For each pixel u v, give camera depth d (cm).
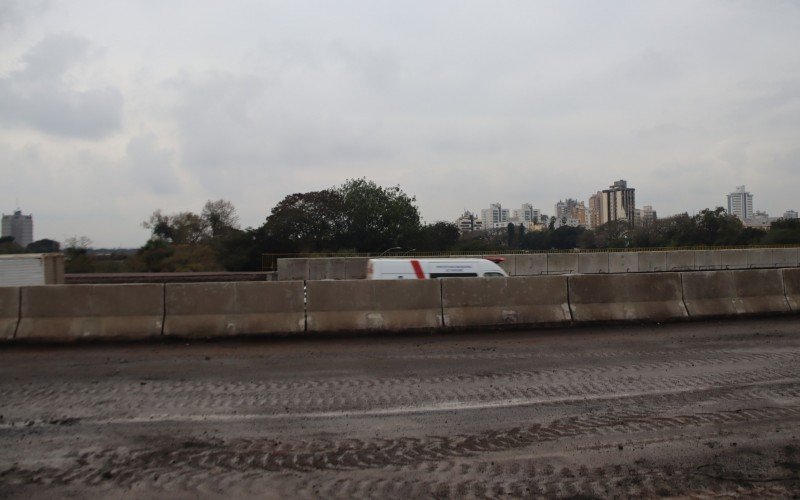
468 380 758
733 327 1169
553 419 601
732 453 511
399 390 709
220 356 905
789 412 623
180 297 1060
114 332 1021
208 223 6328
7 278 1862
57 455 504
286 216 4800
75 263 4234
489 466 483
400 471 473
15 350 950
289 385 731
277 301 1085
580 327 1176
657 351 939
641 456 505
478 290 1161
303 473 468
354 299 1109
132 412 621
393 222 4962
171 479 455
